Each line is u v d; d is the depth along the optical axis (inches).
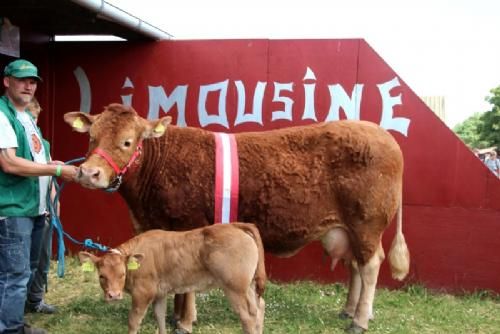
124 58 250.2
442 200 227.9
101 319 189.0
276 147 177.0
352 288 195.9
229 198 170.9
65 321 185.0
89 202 257.9
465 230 226.5
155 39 247.1
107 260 142.6
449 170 226.5
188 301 174.2
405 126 229.3
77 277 237.5
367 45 231.1
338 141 175.5
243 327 148.8
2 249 142.6
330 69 235.0
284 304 210.4
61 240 159.5
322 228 179.8
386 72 230.2
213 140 176.9
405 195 230.8
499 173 498.6
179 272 151.6
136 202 173.9
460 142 224.7
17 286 145.4
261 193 173.2
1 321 144.1
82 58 253.3
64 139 256.7
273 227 176.4
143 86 249.9
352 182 174.6
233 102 243.1
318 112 237.0
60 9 209.3
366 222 176.7
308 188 174.7
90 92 253.8
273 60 239.0
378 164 174.6
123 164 156.4
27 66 142.4
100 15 205.3
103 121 155.8
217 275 148.5
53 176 148.6
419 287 230.2
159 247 151.9
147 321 186.7
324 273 240.5
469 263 227.1
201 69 244.7
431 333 183.8
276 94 239.6
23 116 149.2
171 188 169.9
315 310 204.8
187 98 246.5
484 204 224.2
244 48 241.0
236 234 147.8
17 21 234.4
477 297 223.0
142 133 161.2
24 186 144.4
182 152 173.0
